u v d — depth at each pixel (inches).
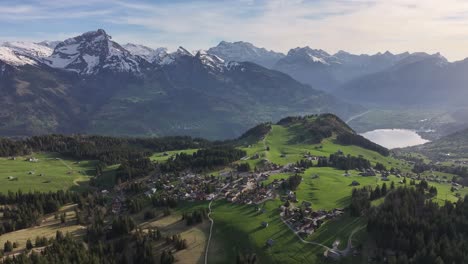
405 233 6958.7
